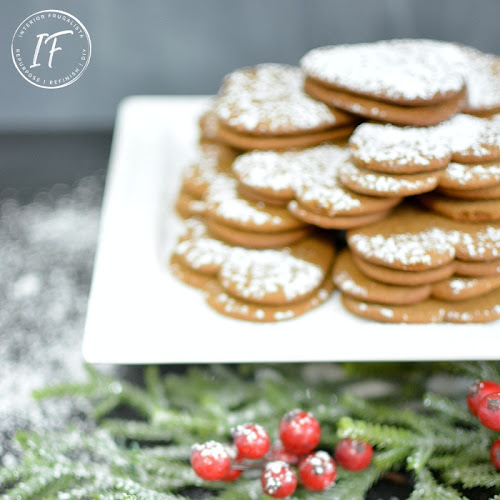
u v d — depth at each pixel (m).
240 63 0.78
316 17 0.75
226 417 0.46
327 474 0.43
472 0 0.74
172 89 0.79
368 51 0.51
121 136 0.60
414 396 0.48
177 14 0.75
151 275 0.49
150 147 0.59
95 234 0.59
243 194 0.50
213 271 0.49
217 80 0.79
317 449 0.46
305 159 0.50
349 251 0.49
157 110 0.63
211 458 0.42
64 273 0.56
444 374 0.48
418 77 0.48
